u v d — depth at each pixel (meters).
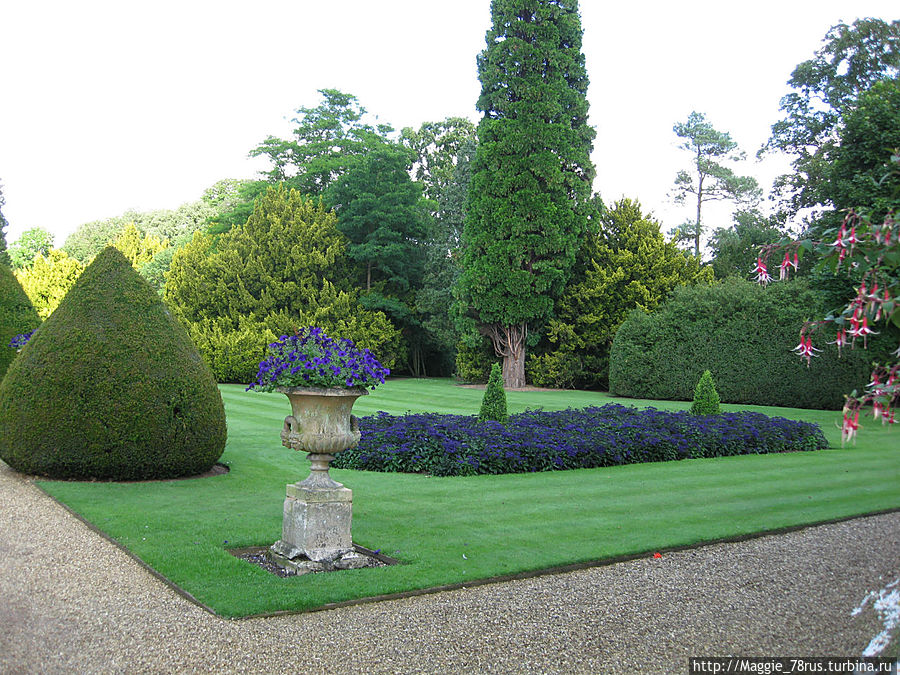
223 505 7.21
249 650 3.73
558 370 29.16
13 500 7.18
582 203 28.19
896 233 2.71
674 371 24.05
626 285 29.52
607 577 5.21
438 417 12.34
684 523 6.93
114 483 8.12
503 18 28.31
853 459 11.83
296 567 5.14
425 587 4.80
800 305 21.83
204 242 33.25
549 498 8.00
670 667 3.63
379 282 35.34
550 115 27.62
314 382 5.17
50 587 4.68
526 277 27.47
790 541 6.41
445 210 35.69
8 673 3.41
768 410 20.44
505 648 3.83
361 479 8.95
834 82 28.41
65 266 39.41
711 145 40.28
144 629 3.99
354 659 3.65
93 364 8.04
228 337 28.94
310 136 41.75
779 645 3.92
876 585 5.05
